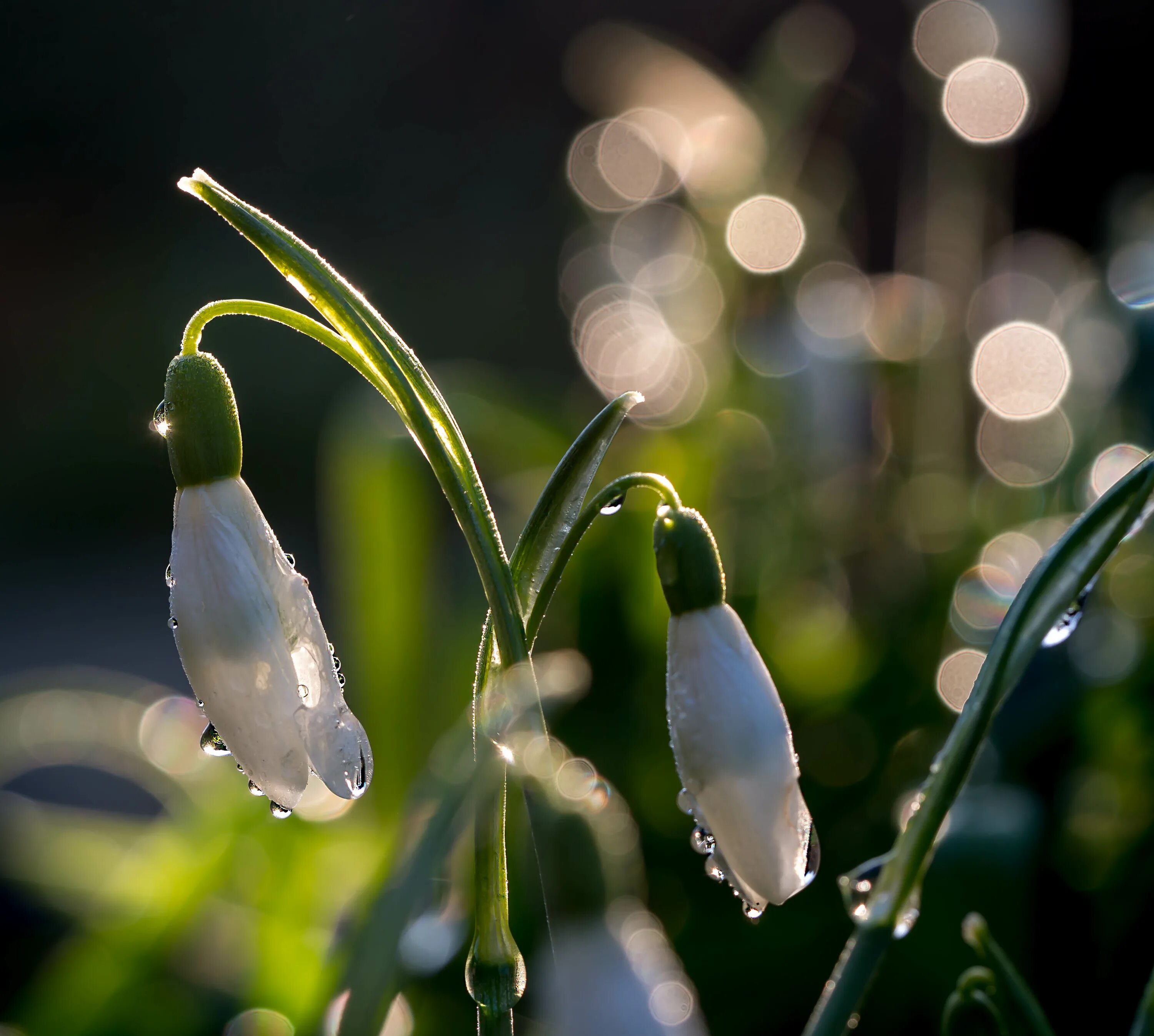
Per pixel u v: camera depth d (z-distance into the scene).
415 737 0.43
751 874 0.31
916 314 0.65
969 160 0.64
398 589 0.44
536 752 0.30
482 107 1.71
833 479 0.62
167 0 1.71
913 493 0.61
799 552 0.59
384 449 0.45
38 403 1.71
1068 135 1.03
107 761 0.51
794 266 0.63
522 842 0.38
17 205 1.77
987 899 0.39
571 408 0.67
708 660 0.31
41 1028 0.38
